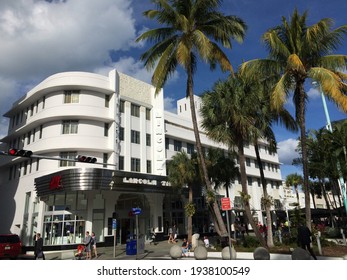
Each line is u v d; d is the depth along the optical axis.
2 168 37.00
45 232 26.09
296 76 16.78
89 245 19.53
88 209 26.44
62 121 29.25
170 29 20.28
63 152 28.73
